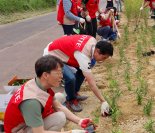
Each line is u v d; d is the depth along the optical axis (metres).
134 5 16.44
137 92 6.16
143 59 8.99
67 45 5.46
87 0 8.97
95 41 5.37
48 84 3.60
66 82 5.67
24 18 24.05
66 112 4.20
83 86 7.00
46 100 3.62
